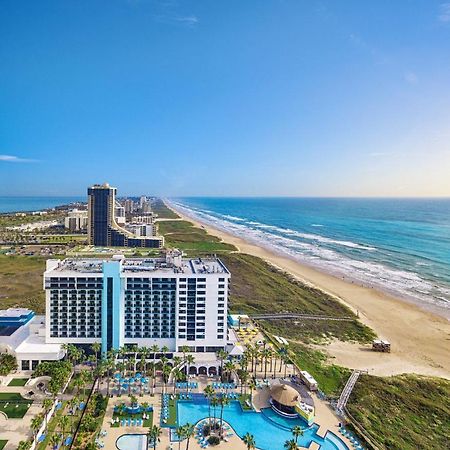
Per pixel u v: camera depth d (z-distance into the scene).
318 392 123.19
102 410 107.62
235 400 116.94
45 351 130.38
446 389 129.00
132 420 104.75
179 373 124.81
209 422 105.69
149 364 131.88
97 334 137.38
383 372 139.88
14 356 129.38
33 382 119.50
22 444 86.62
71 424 101.75
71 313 136.38
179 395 117.75
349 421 108.56
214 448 96.06
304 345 161.38
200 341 140.88
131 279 137.50
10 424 100.38
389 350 158.75
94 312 137.00
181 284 138.38
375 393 124.12
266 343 159.00
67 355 133.25
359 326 185.50
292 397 111.88
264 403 116.12
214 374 132.00
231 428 104.38
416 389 128.25
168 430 101.81
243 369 128.25
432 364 148.38
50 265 146.62
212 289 139.62
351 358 150.88
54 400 109.38
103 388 119.50
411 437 103.81
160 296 138.75
